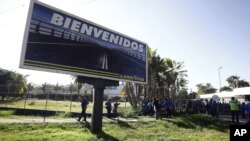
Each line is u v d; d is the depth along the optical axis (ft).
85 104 49.96
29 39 35.55
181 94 91.35
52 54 38.14
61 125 43.73
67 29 41.27
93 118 42.29
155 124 51.44
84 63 42.80
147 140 37.93
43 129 40.40
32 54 35.47
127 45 53.06
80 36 43.19
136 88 88.69
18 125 41.29
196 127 51.70
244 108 68.64
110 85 47.21
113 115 63.36
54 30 39.24
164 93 87.86
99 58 45.75
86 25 44.65
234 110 56.13
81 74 41.83
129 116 63.98
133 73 52.95
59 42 39.58
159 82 92.53
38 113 68.85
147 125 50.06
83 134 38.45
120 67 49.93
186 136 43.14
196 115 61.62
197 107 77.41
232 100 56.80
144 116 66.23
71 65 40.60
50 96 115.65
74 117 60.49
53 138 34.22
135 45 55.31
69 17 41.98
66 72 39.63
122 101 89.15
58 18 40.22
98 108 42.96
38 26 37.14
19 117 57.00
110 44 48.83
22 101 103.40
